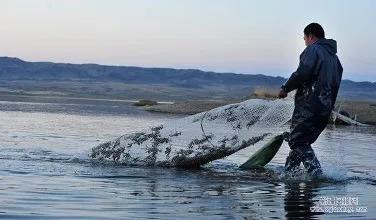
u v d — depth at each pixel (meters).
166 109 43.62
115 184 8.41
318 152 14.71
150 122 26.78
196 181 8.99
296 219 6.23
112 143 11.54
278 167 11.08
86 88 116.25
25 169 9.61
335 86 10.13
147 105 52.78
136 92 113.50
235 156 12.76
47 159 11.18
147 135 11.49
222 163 11.59
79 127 21.44
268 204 7.07
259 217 6.28
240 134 11.19
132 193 7.64
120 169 10.23
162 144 11.27
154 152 11.16
